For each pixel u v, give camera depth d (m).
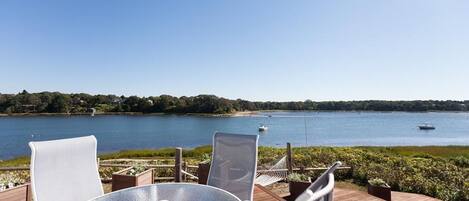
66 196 2.15
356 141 34.75
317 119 78.94
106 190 4.93
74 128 50.09
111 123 59.97
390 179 5.89
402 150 17.17
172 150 19.11
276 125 59.66
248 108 88.88
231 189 2.60
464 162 9.44
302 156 7.73
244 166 2.62
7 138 36.44
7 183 4.08
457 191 5.35
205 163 3.99
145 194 2.06
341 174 6.58
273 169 5.89
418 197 5.05
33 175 1.98
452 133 44.75
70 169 2.23
